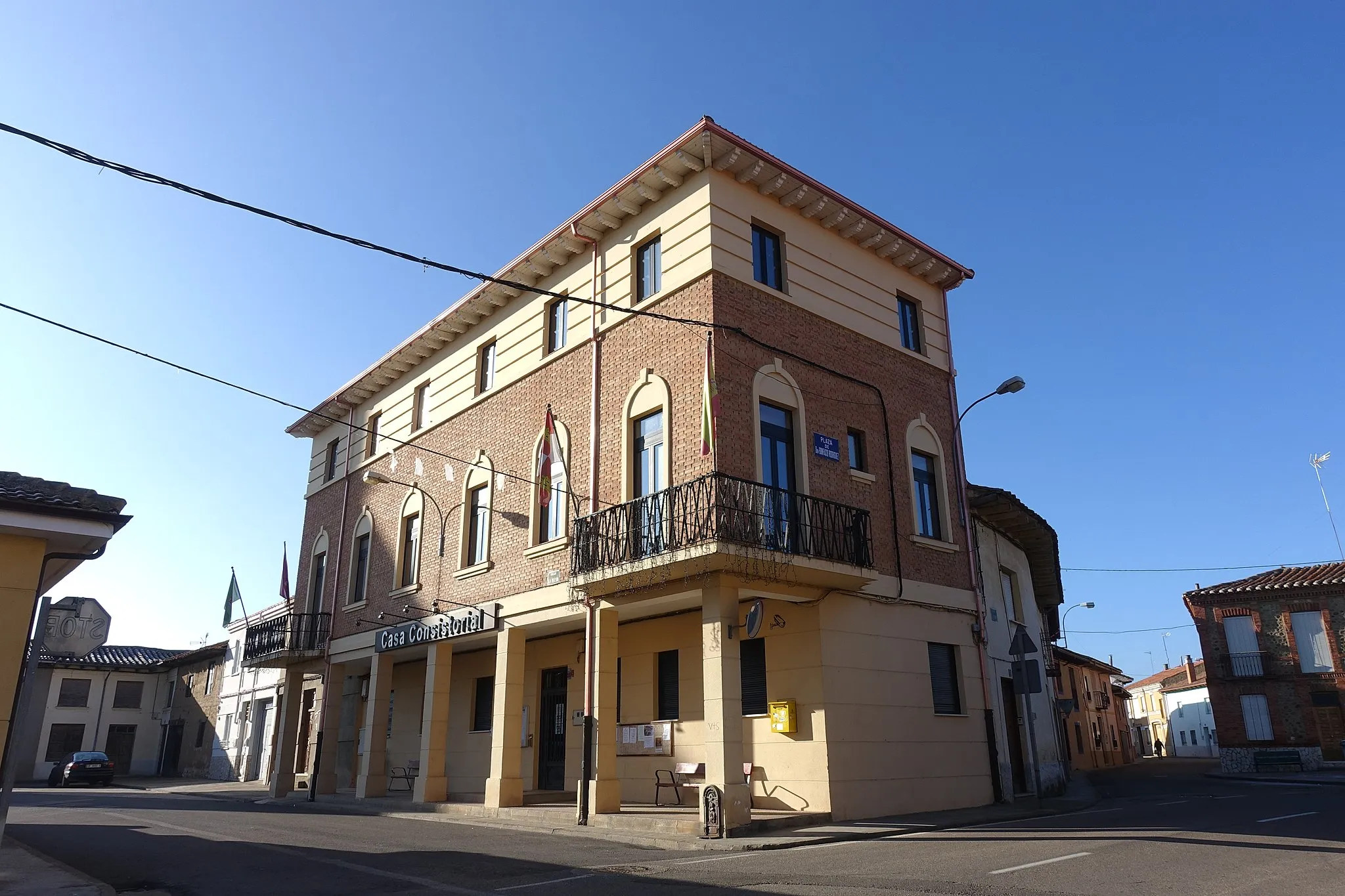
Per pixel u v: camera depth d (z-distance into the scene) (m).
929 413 18.06
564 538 16.28
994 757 16.70
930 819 13.58
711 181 15.05
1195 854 8.85
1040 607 30.03
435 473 21.02
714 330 14.17
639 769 16.11
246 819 15.71
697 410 14.20
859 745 14.13
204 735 38.59
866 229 17.22
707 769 12.36
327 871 9.06
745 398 14.34
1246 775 27.75
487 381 20.20
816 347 15.92
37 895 7.57
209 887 8.22
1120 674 48.44
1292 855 8.62
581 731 17.44
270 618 31.84
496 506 18.62
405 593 20.94
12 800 22.17
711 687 12.59
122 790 29.62
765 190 15.78
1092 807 15.85
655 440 15.01
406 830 13.46
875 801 14.05
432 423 21.53
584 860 9.80
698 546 12.37
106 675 43.47
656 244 16.12
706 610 13.00
